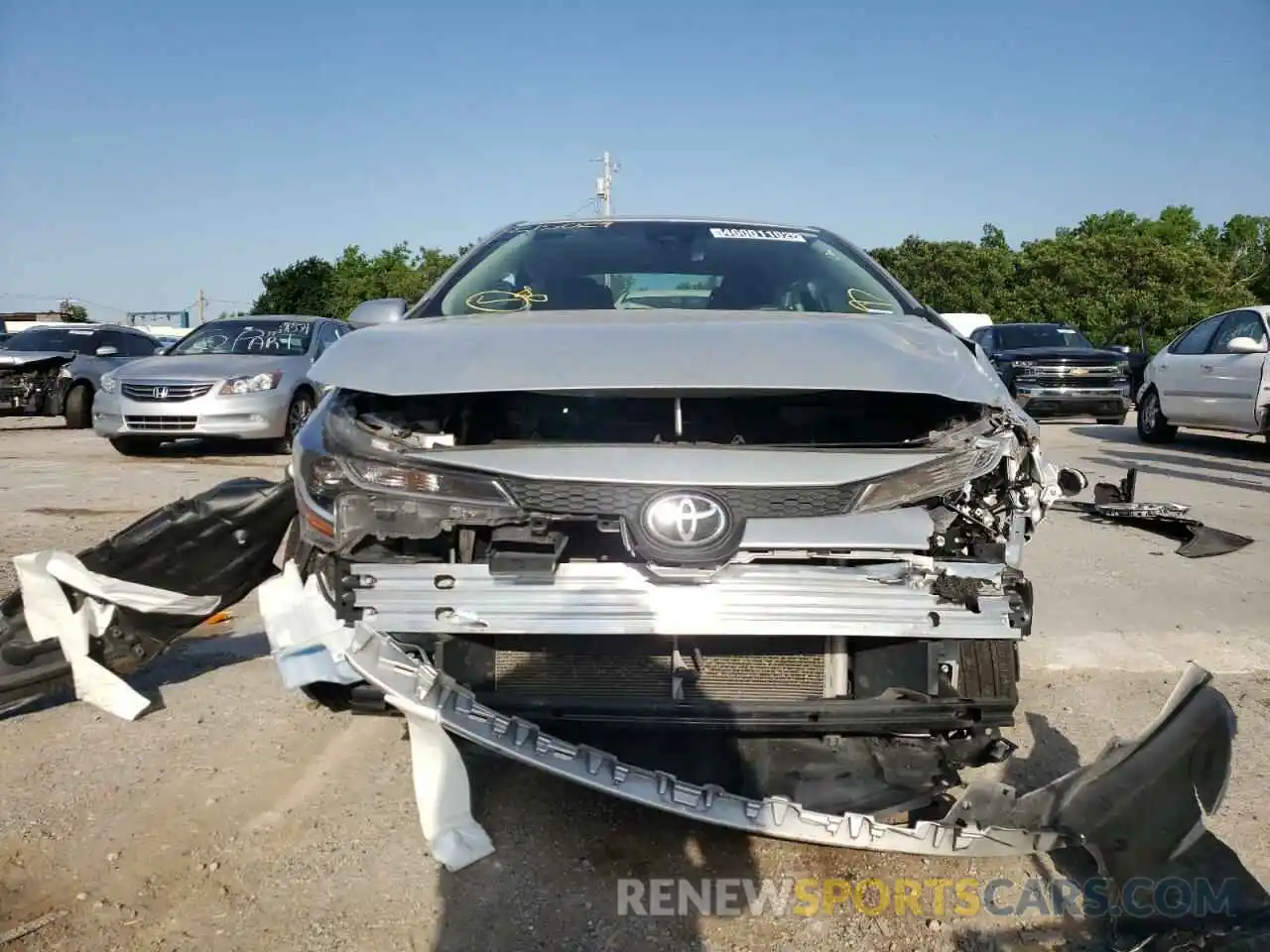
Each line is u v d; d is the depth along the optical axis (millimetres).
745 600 2412
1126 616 4953
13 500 7766
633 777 2477
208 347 11523
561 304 3598
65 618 3516
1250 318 11023
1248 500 8148
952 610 2475
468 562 2504
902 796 2621
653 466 2389
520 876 2670
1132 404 16984
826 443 2619
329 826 2926
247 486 3537
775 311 3322
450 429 2619
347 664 2502
